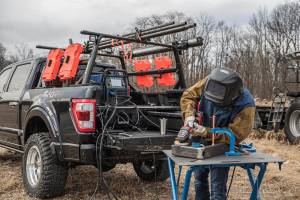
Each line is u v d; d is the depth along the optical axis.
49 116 5.00
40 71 5.97
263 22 43.94
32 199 4.96
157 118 5.32
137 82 6.28
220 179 3.40
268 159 3.19
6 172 6.30
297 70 11.02
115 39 5.34
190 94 3.67
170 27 5.15
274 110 10.81
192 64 38.31
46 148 4.93
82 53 5.40
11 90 6.37
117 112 4.91
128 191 5.39
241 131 3.37
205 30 41.84
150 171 5.89
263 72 37.97
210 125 3.57
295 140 9.84
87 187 5.55
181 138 3.30
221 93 3.20
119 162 4.77
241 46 42.88
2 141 6.45
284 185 5.86
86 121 4.62
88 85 4.73
